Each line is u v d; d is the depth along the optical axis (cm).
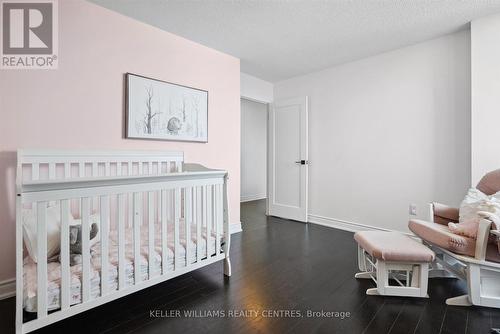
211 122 296
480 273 160
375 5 206
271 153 422
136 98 231
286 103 398
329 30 249
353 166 333
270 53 306
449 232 176
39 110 184
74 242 141
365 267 206
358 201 329
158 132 247
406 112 287
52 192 121
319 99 368
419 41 272
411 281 179
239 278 200
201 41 274
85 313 154
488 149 221
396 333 137
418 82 278
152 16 225
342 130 343
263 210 469
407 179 288
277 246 273
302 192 380
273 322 147
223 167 309
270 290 182
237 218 327
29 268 139
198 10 215
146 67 239
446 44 260
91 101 208
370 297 173
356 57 317
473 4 204
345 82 339
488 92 221
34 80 183
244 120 564
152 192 160
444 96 262
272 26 241
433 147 269
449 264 189
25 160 173
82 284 130
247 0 201
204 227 208
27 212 150
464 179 251
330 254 250
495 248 156
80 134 202
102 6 211
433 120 269
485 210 173
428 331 139
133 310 158
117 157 220
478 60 225
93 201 209
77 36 200
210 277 201
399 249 169
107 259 140
